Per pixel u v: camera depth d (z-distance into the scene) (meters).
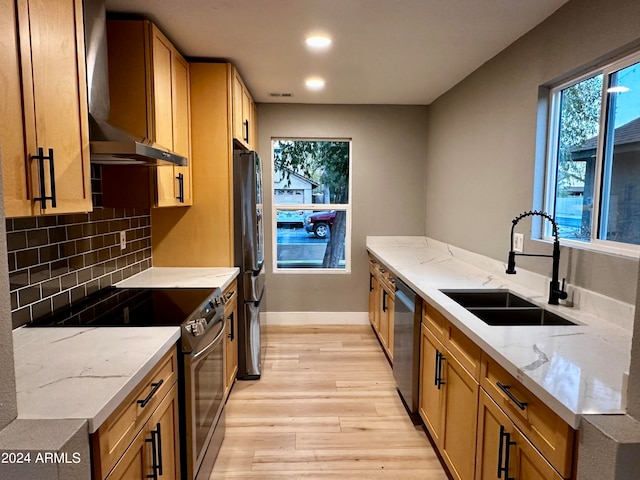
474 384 1.59
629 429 0.89
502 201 2.60
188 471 1.62
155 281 2.42
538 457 1.14
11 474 0.82
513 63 2.46
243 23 2.21
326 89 3.58
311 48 2.59
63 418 0.91
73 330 1.52
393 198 4.27
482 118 2.89
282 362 3.38
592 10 1.78
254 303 2.99
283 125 4.13
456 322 1.71
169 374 1.48
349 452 2.19
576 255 1.88
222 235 2.87
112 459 1.04
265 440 2.29
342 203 4.38
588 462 0.94
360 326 4.31
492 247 2.74
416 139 4.21
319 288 4.34
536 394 1.11
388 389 2.91
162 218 2.85
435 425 2.11
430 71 3.05
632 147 1.71
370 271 4.19
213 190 2.84
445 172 3.67
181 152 2.59
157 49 2.17
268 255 4.29
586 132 1.98
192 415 1.61
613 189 1.81
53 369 1.17
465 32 2.32
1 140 1.00
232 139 2.83
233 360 2.84
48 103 1.19
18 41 1.06
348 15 2.11
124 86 2.10
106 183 2.16
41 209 1.16
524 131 2.33
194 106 2.79
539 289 2.16
